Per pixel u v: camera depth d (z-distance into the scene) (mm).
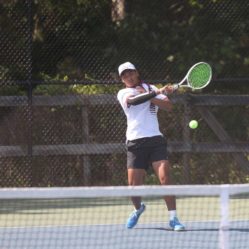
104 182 32938
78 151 32531
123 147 32719
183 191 14398
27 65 32250
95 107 33031
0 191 14008
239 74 34500
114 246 18766
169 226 22094
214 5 34594
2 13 32469
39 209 26688
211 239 19781
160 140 21750
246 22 34500
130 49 33969
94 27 34094
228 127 33781
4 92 32812
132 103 21391
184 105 33062
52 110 32719
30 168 32156
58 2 33969
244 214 24750
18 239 19953
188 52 34188
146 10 35062
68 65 33906
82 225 22562
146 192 14352
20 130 32250
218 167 33219
